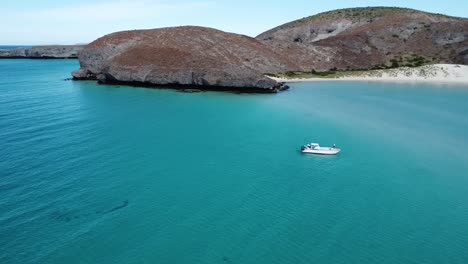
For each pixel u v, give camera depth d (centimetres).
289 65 12531
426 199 3127
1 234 2567
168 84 9362
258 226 2683
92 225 2686
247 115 6138
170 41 11294
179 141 4666
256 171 3709
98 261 2308
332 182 3456
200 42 11662
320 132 5088
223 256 2352
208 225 2692
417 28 14612
